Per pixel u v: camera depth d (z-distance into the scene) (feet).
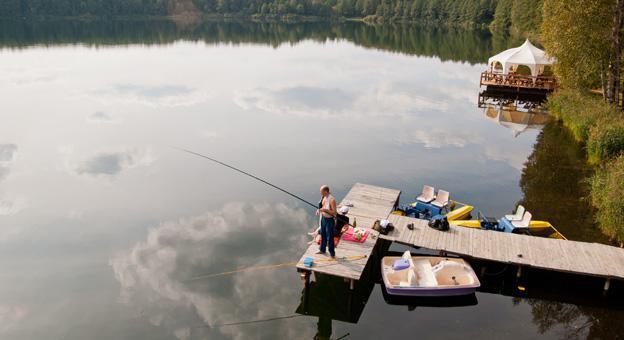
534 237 38.11
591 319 31.86
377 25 361.30
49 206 47.34
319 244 36.09
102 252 39.11
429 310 32.83
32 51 164.45
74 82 112.16
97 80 115.34
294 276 35.99
